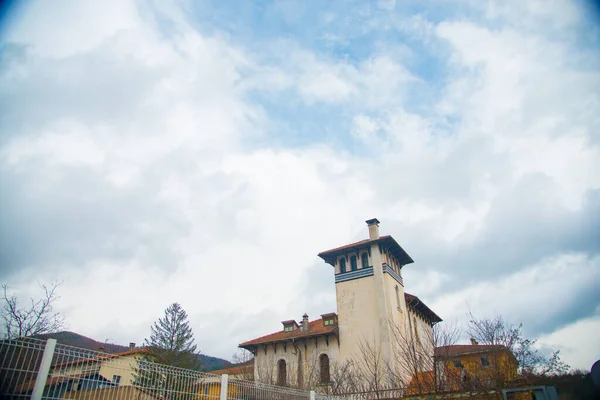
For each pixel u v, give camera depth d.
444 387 20.66
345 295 34.41
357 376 28.25
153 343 46.09
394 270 36.59
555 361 18.41
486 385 18.77
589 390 10.85
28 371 7.45
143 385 9.27
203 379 11.09
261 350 35.91
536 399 10.90
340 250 36.00
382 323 31.08
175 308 49.22
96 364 8.63
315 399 16.02
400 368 28.83
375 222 36.09
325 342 33.09
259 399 12.94
